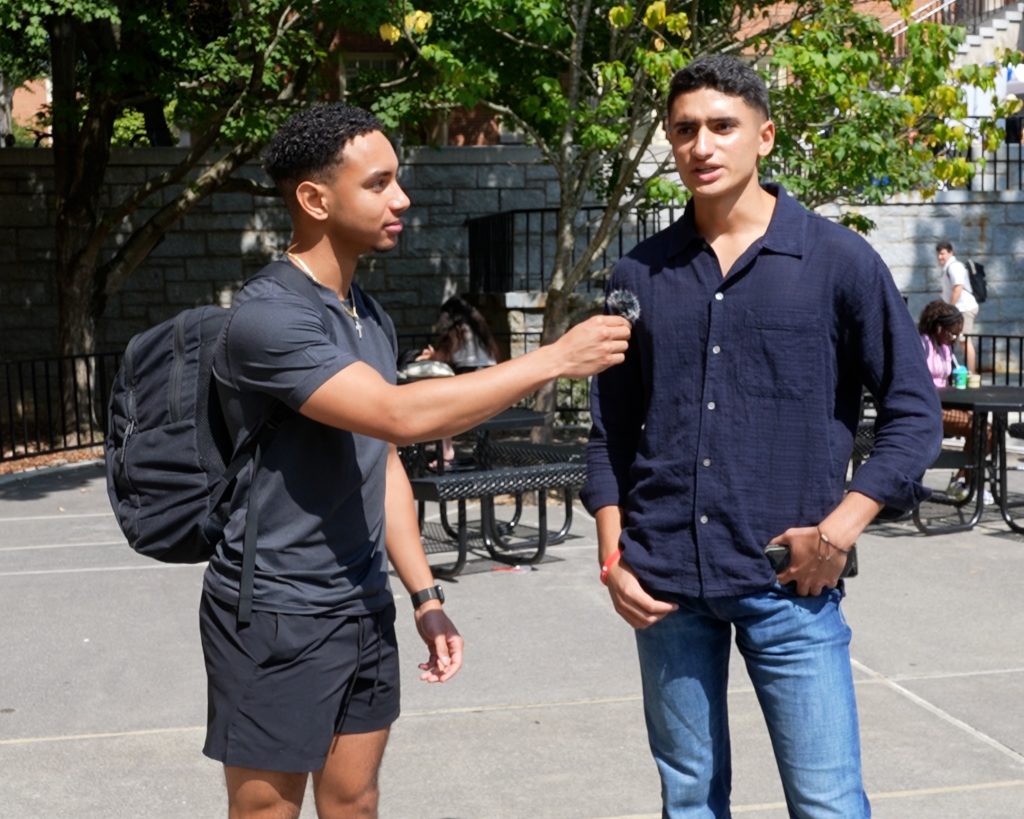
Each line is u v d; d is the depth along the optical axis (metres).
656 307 2.85
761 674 2.82
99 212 16.92
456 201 17.33
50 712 5.28
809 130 9.99
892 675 5.72
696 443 2.79
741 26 10.26
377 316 2.93
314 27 12.77
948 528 9.07
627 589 2.85
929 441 2.69
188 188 14.51
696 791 2.94
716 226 2.82
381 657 2.85
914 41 9.57
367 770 2.88
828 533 2.65
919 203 17.39
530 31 9.62
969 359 15.27
